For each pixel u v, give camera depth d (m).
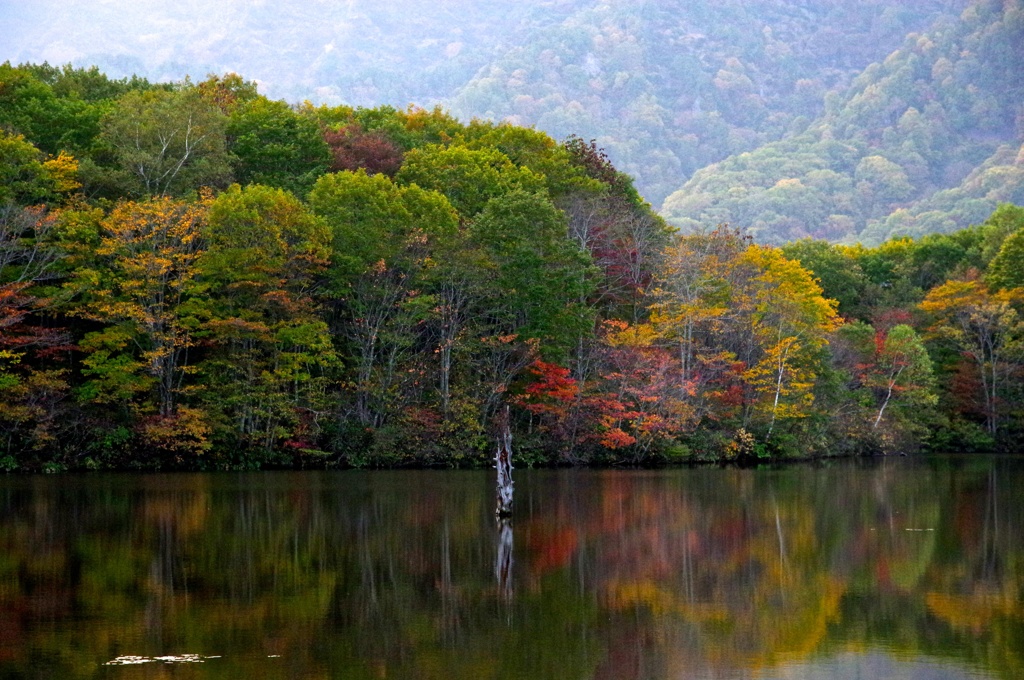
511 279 64.19
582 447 66.50
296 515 38.94
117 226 54.66
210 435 57.47
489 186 71.31
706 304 70.19
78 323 58.28
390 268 61.00
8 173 53.22
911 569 30.16
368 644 21.89
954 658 21.41
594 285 68.69
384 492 46.69
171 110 61.62
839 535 36.06
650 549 32.91
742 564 30.70
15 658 20.48
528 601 25.84
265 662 20.52
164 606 24.66
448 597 26.11
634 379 65.81
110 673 19.62
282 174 69.38
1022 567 30.52
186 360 57.88
